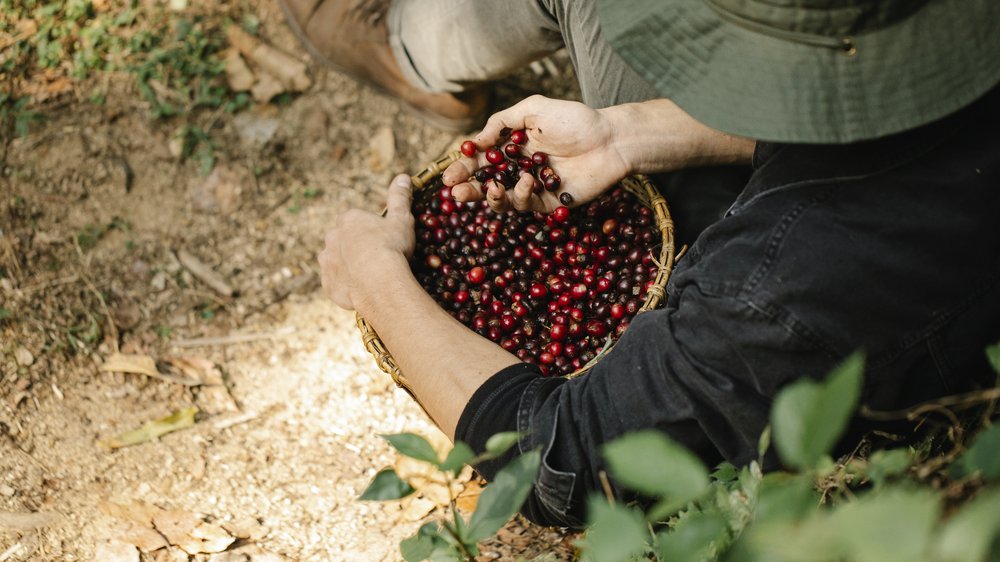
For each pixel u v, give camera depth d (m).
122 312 2.95
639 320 1.66
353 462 2.62
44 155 3.14
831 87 1.36
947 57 1.35
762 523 0.98
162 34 3.44
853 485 1.61
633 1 1.52
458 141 3.44
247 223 3.21
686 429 1.59
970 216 1.44
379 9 3.14
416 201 2.41
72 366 2.78
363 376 2.85
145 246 3.09
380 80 3.29
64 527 2.37
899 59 1.35
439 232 2.36
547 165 2.19
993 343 1.54
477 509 1.29
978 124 1.47
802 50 1.36
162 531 2.38
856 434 1.63
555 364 2.21
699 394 1.54
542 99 2.14
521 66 2.91
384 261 2.09
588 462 1.65
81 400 2.71
